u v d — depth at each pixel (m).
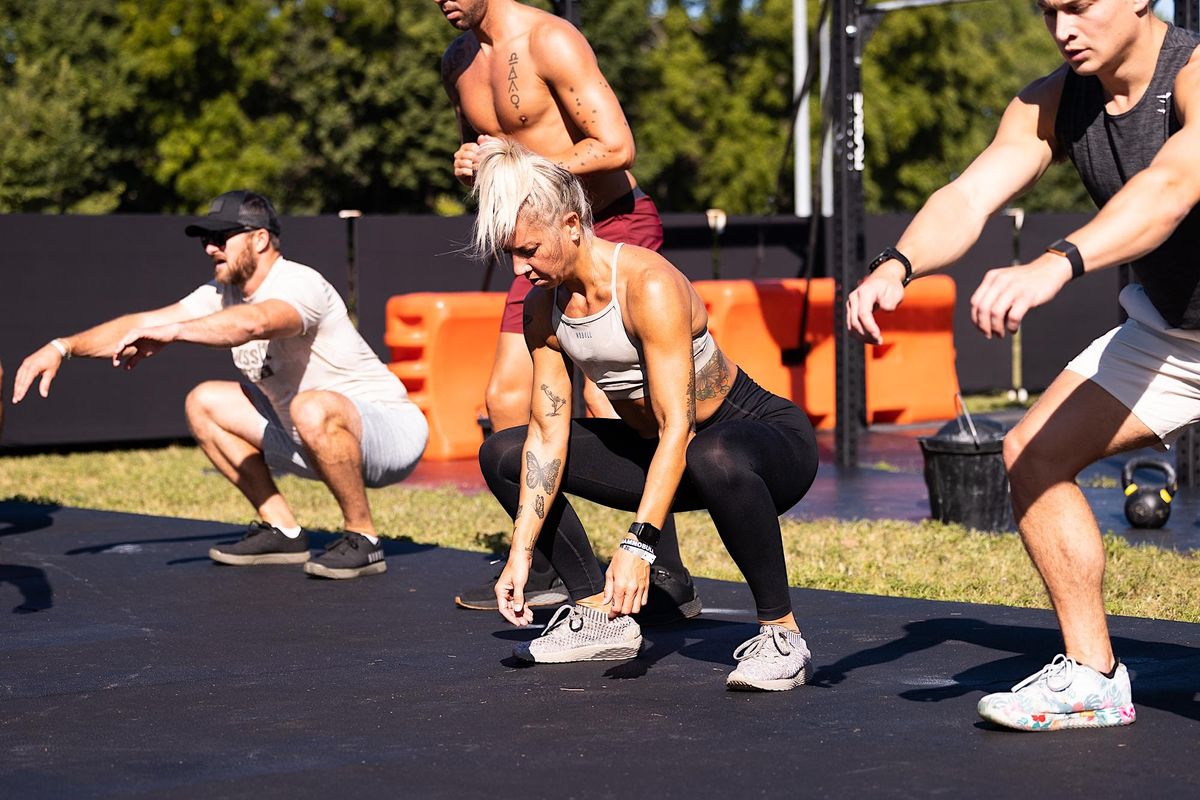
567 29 5.53
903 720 3.61
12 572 6.21
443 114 33.91
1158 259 3.29
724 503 3.86
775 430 4.04
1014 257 16.52
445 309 11.95
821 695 3.88
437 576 6.00
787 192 35.53
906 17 36.00
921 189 37.44
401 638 4.79
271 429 6.21
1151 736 3.41
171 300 12.97
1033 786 3.05
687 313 3.84
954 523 7.54
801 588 5.49
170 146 32.59
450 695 3.96
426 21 33.59
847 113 10.65
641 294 3.81
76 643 4.78
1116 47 3.23
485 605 5.29
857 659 4.31
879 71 36.19
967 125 38.25
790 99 36.22
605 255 3.88
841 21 10.74
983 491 7.50
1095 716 3.48
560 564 4.50
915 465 10.87
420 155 33.94
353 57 33.22
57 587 5.85
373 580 5.93
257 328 5.66
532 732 3.55
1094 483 9.22
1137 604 5.39
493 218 3.76
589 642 4.35
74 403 12.54
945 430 7.62
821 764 3.24
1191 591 5.62
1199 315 3.31
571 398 4.24
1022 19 44.50
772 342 13.41
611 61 34.88
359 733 3.58
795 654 3.97
